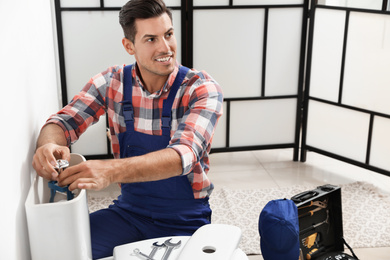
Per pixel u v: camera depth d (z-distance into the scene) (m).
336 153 3.02
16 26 1.14
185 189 1.45
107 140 2.92
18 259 1.00
